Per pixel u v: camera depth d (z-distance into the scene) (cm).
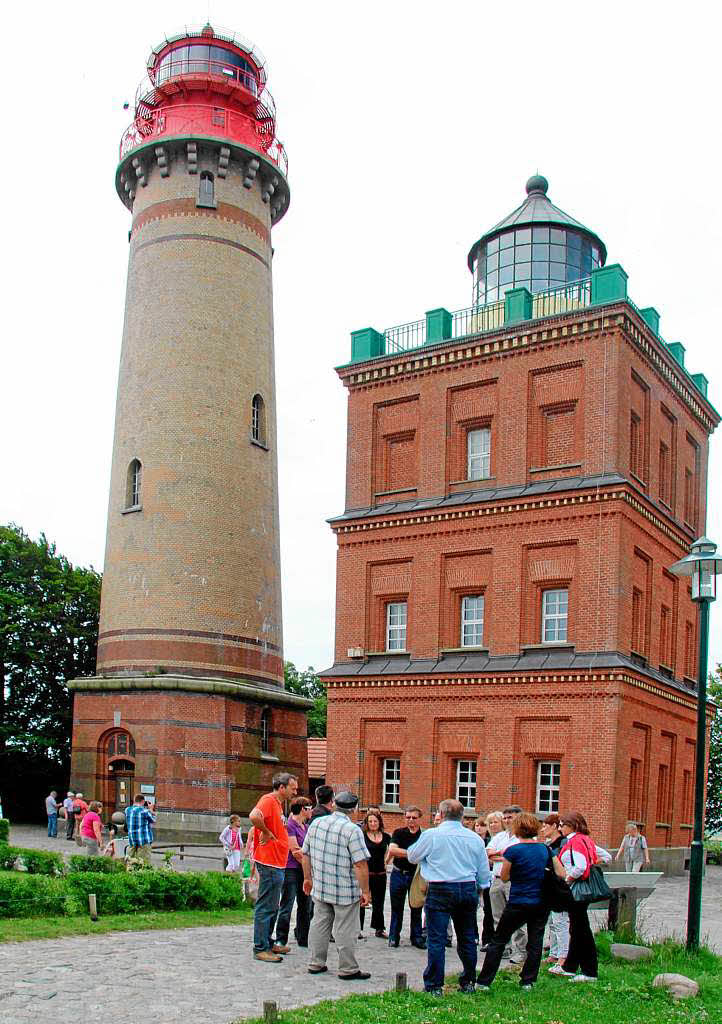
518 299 3903
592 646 3516
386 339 4322
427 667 3859
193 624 4453
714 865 5453
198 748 4244
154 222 4819
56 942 1669
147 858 2856
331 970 1560
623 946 1739
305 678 8544
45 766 5609
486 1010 1291
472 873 1428
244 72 5047
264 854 1625
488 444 3969
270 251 5116
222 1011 1255
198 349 4672
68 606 5747
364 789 3953
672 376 4156
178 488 4547
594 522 3575
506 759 3603
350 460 4281
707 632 2016
